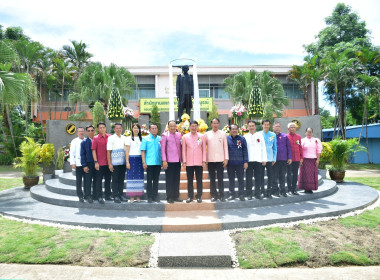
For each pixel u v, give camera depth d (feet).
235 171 17.13
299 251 10.98
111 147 16.42
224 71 78.13
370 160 66.80
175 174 16.47
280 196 18.07
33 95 27.84
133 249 11.16
